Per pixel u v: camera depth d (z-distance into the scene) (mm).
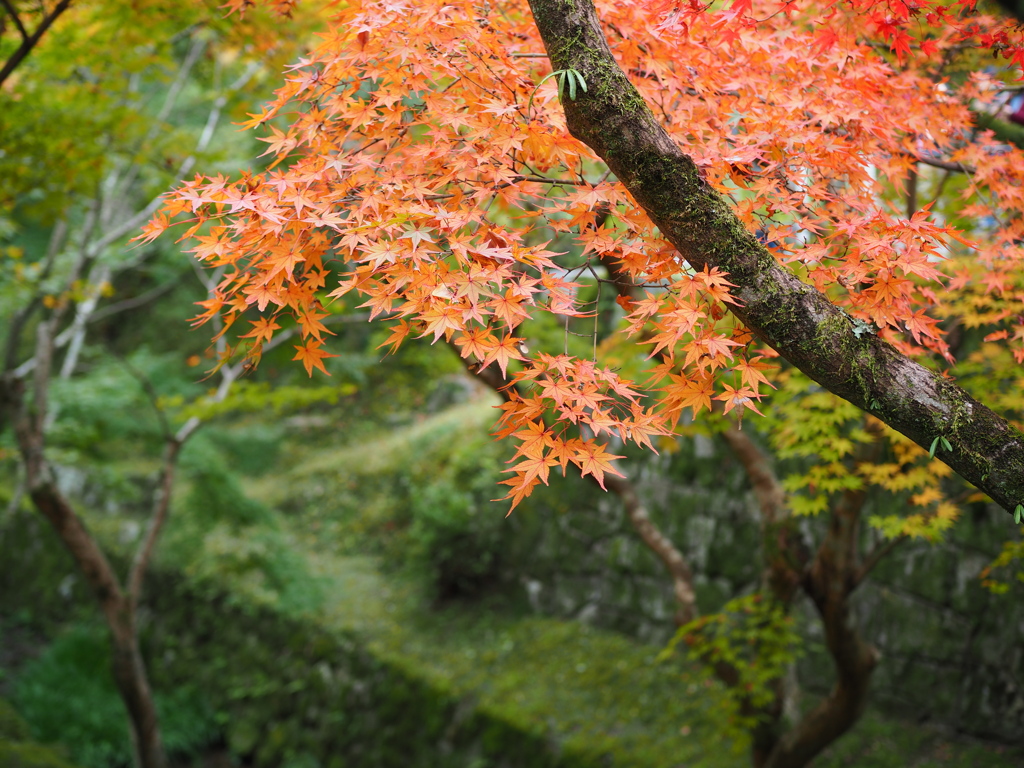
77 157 4023
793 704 3660
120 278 13406
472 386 10227
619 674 6016
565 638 6617
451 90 1588
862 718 5094
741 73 1801
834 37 1670
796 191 1638
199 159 4301
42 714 7117
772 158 1604
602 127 1274
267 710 7258
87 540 4832
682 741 5156
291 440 11109
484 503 7793
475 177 1504
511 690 6059
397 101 1541
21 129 3898
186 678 7984
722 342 1298
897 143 2059
